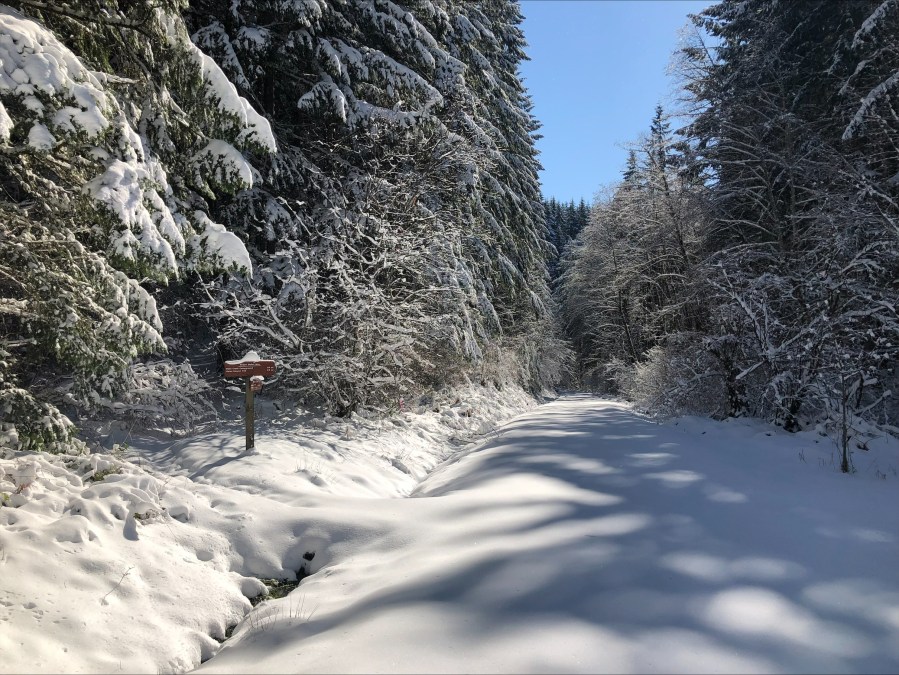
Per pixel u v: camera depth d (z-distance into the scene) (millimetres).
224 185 5918
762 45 15086
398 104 10984
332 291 9867
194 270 5855
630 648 2486
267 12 9164
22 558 3264
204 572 3799
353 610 3109
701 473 6188
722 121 15508
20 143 4605
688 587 3131
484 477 6117
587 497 5082
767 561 3545
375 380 9117
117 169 4520
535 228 27844
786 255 13016
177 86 5758
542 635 2592
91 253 4910
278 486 5301
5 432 4656
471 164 12664
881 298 9000
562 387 46625
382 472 6977
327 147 11422
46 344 4727
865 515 4652
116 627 3012
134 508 4176
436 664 2396
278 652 2787
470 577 3279
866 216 9555
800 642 2582
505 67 23453
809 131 14164
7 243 4617
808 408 9969
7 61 3676
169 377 7395
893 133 11562
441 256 11453
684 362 12625
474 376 17078
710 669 2346
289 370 9266
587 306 38406
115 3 5121
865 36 11836
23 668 2549
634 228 23328
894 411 10008
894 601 3006
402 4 12281
